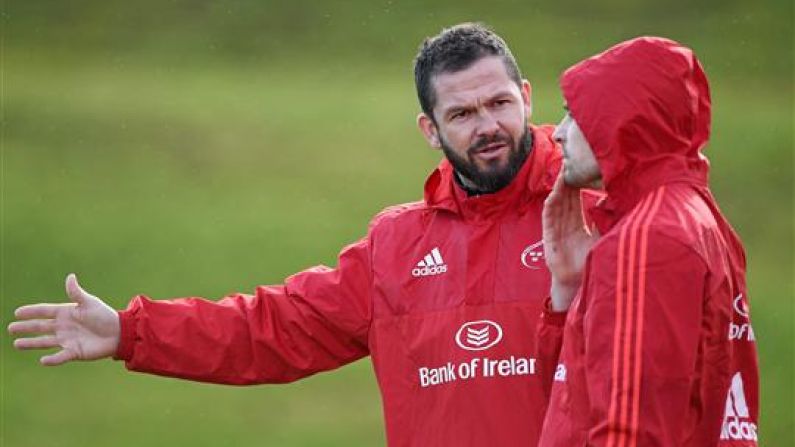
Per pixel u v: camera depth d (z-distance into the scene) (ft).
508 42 363.97
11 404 206.69
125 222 280.92
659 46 61.26
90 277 255.50
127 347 75.87
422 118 74.43
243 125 334.24
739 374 63.67
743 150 301.43
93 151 316.81
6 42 382.01
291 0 411.13
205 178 304.91
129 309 76.33
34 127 328.90
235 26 393.50
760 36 360.69
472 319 70.59
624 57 61.21
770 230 266.77
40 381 216.33
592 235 66.54
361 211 290.15
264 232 277.23
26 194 290.97
